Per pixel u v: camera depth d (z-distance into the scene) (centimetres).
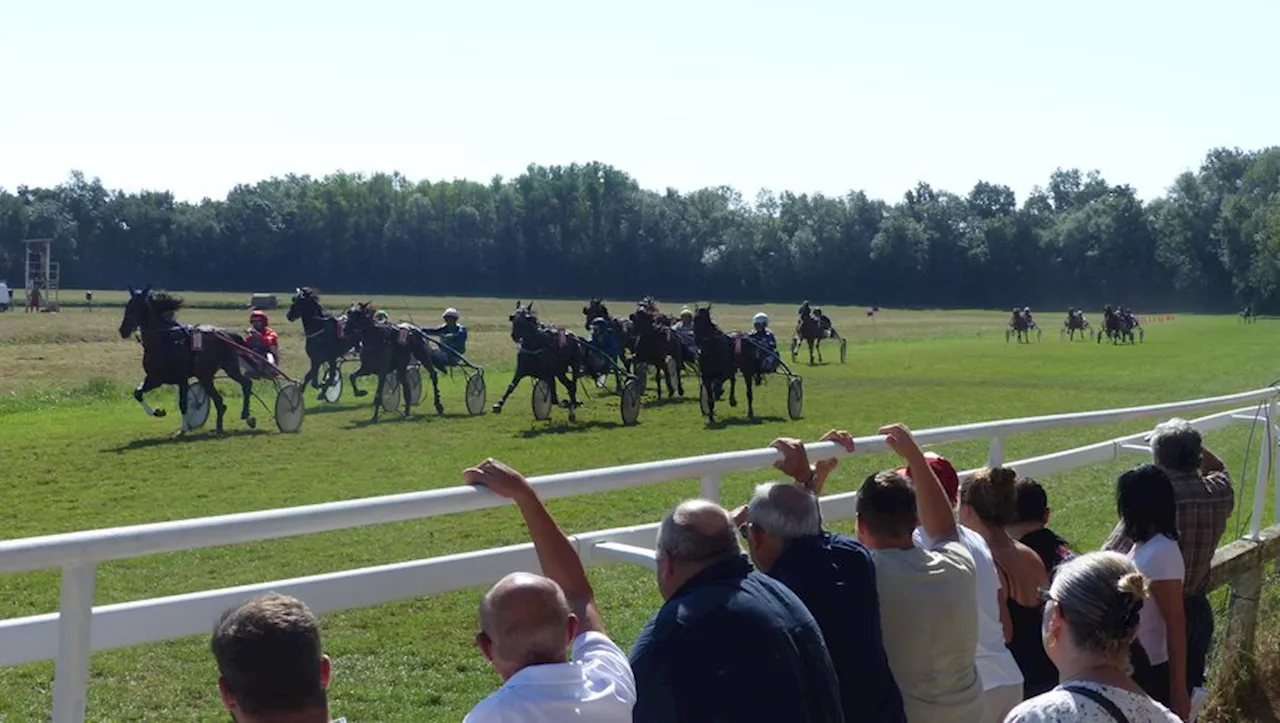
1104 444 721
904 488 379
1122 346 5228
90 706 528
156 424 1920
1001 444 577
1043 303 13188
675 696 288
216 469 1418
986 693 422
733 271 13138
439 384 2800
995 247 13288
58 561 223
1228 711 668
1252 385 3097
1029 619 462
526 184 13438
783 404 2450
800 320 3875
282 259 12750
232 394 2453
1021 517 501
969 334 6412
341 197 12950
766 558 353
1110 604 304
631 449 1686
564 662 268
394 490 1288
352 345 2277
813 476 421
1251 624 706
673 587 311
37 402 2288
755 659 289
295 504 1188
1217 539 545
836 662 339
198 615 268
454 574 316
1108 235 13125
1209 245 12838
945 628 371
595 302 2781
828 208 13638
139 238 12656
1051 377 3256
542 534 301
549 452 1634
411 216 12888
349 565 862
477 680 588
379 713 529
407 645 642
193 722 514
